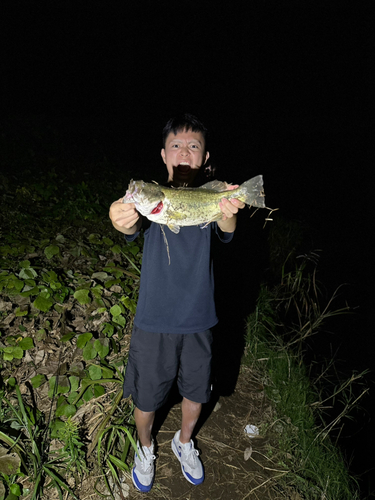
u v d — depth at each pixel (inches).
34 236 96.1
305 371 78.4
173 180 47.6
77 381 59.4
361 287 118.9
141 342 45.1
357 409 73.5
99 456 50.4
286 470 56.4
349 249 142.4
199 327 45.1
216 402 67.1
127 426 56.6
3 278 72.7
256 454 58.6
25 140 168.4
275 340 85.2
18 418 51.1
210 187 41.5
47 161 152.9
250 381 73.2
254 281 105.8
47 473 48.2
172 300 44.5
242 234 134.4
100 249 96.7
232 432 61.7
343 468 57.1
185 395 48.4
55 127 196.1
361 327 100.7
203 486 52.9
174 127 46.2
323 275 124.9
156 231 44.2
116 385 61.6
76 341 66.3
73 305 73.7
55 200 117.3
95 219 109.6
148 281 44.7
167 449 57.3
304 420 63.9
